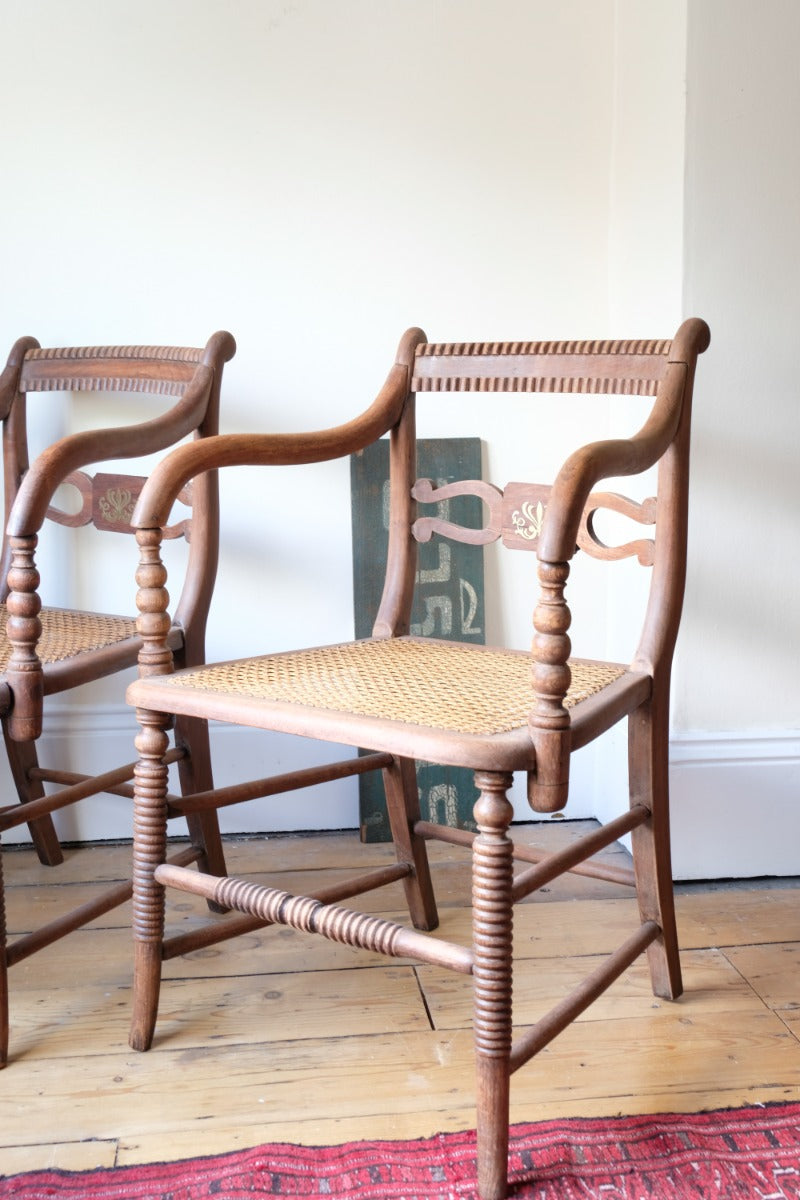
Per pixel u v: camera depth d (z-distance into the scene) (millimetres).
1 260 1761
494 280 1828
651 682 1293
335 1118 1159
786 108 1566
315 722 1090
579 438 1871
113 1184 1057
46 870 1785
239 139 1767
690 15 1537
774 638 1680
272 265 1796
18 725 1229
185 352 1527
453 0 1765
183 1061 1261
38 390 1652
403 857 1543
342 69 1765
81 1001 1390
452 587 1864
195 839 1621
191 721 1562
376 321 1820
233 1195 1040
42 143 1742
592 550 1361
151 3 1729
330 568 1886
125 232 1771
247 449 1280
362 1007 1382
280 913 1167
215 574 1539
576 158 1815
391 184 1796
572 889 1709
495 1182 1043
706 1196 1049
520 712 1112
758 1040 1304
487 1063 1045
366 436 1425
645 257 1710
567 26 1786
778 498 1646
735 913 1628
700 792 1703
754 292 1596
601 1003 1386
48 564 1857
